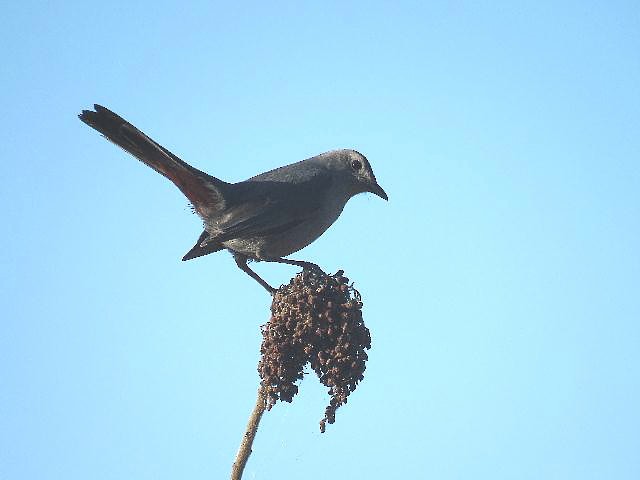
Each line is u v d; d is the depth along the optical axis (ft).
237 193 43.70
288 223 44.52
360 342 32.42
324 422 31.53
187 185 42.55
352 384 31.89
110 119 40.27
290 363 31.42
